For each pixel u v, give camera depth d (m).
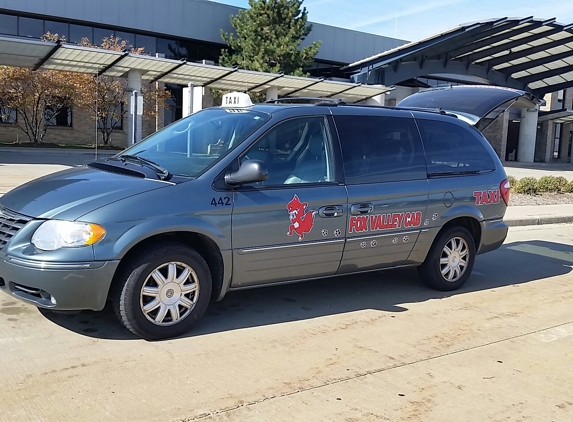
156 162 5.04
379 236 5.50
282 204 4.84
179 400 3.56
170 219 4.32
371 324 5.17
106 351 4.24
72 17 27.12
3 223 4.34
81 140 29.38
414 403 3.69
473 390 3.93
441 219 5.98
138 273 4.26
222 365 4.11
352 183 5.32
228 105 5.74
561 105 45.44
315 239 5.07
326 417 3.45
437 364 4.34
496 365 4.39
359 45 35.44
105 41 27.16
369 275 6.91
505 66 36.66
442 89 7.70
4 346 4.25
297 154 5.08
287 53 27.80
